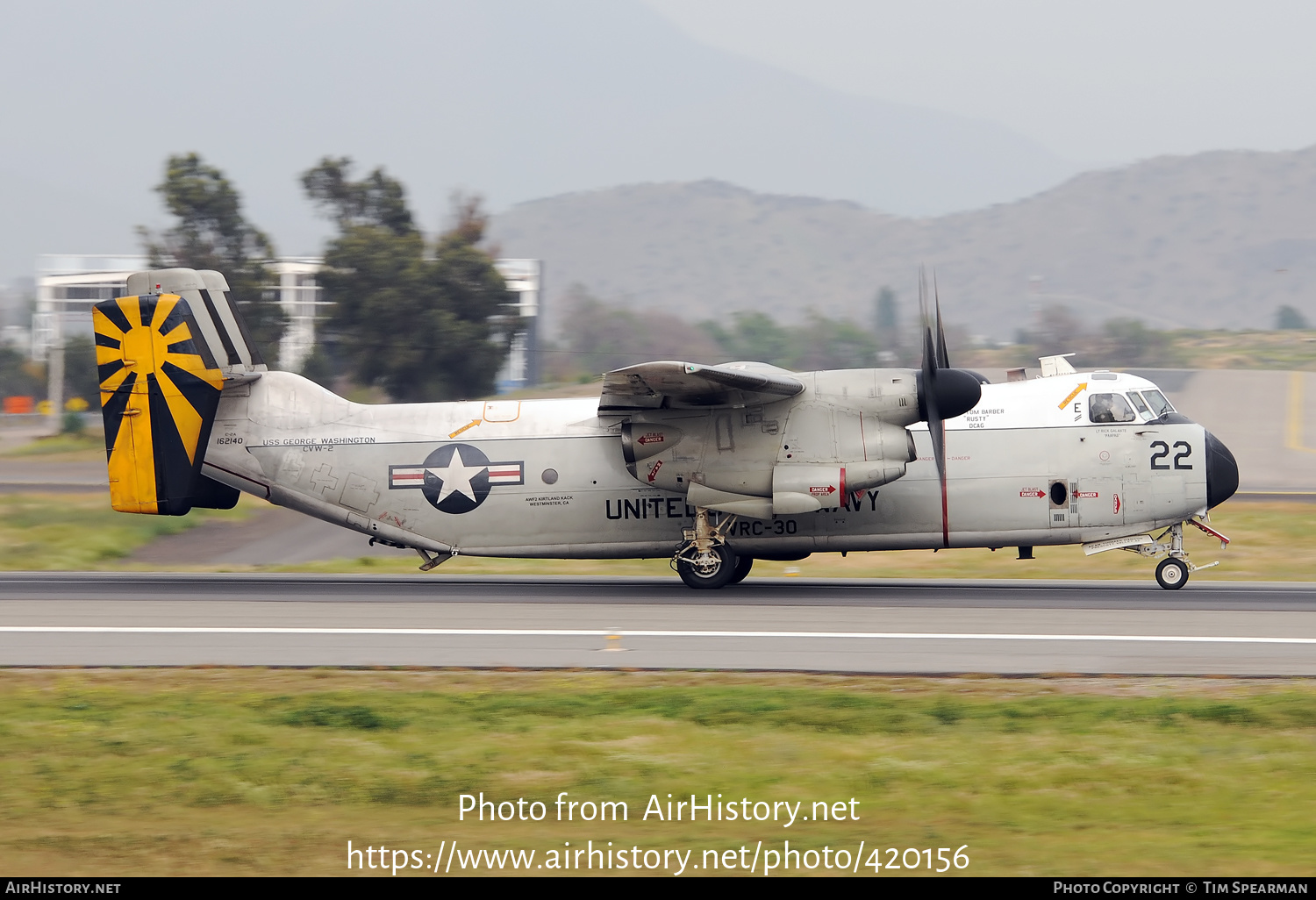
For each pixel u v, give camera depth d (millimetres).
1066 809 35031
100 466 167375
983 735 41594
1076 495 70000
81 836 33406
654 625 60281
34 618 63281
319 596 70750
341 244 183125
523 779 38031
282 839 33062
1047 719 43188
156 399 72500
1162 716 43344
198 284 73500
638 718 43906
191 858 31594
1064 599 67750
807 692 46875
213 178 190625
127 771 38906
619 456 71875
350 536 109438
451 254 183750
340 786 37469
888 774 38125
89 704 46000
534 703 45750
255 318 183875
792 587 73688
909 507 70688
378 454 73312
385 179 199000
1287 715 43125
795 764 39062
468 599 69125
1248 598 67875
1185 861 30656
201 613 64438
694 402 67750
